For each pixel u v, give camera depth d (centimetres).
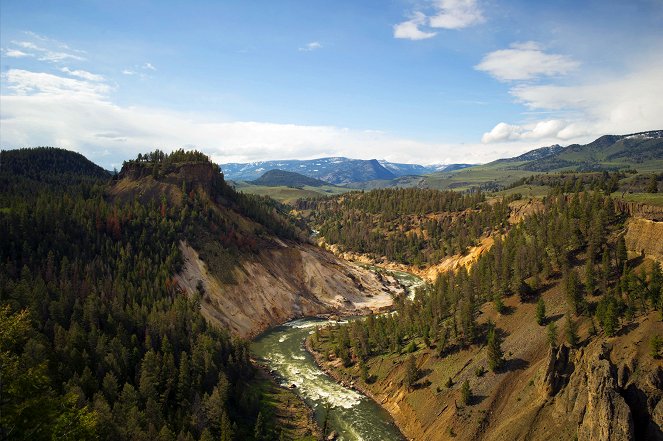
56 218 13650
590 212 11506
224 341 10631
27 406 3266
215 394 8106
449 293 12625
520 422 7288
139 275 13012
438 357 9894
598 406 6244
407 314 12456
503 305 10250
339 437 8481
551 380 7431
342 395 10125
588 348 7400
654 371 6366
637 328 7356
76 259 12288
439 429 8212
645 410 6112
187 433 7262
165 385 8600
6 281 9969
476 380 8688
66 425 3597
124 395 7650
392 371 10331
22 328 3753
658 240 9219
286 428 8656
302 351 12862
